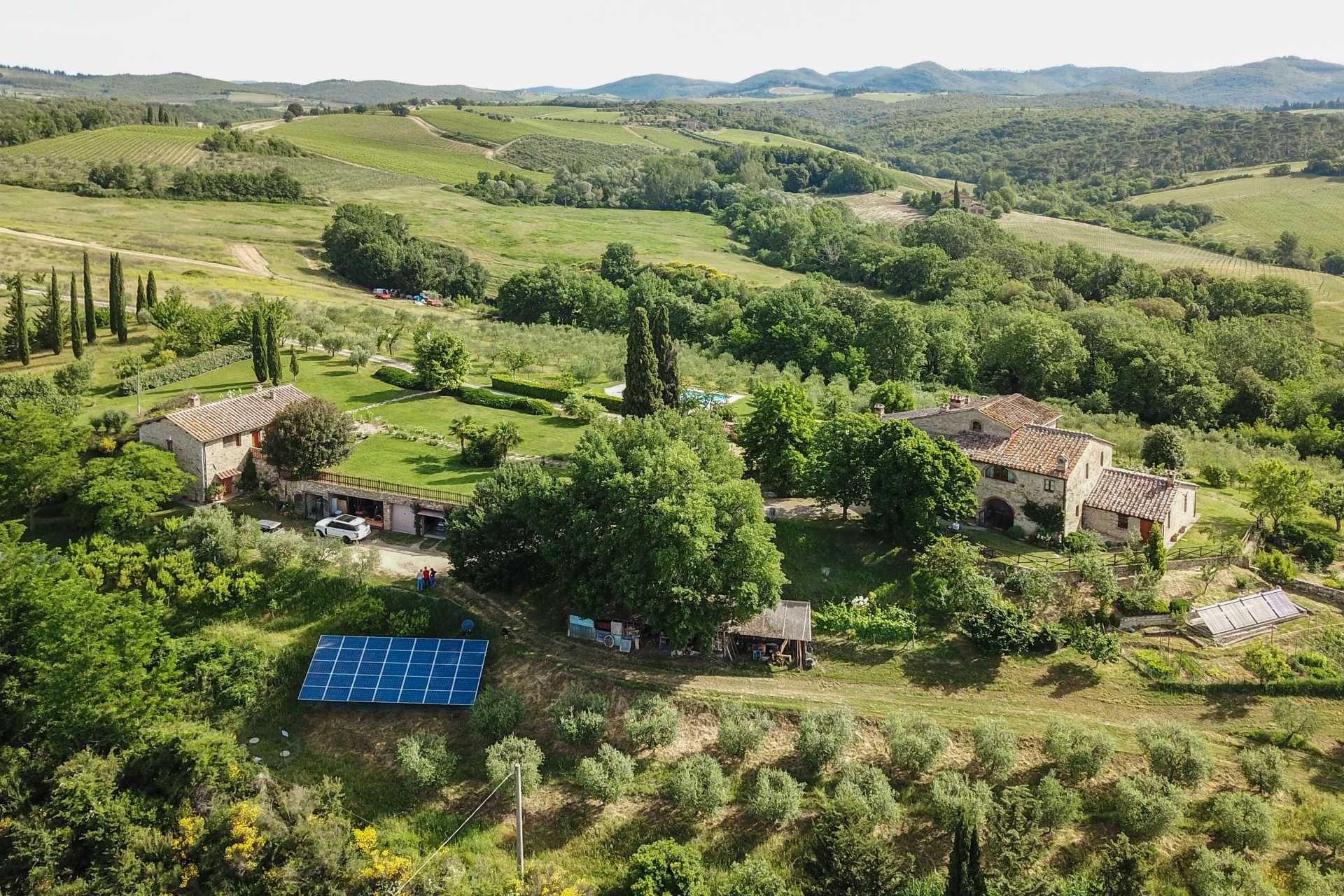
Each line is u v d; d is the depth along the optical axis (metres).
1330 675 56.28
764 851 48.88
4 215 187.50
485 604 65.00
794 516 73.69
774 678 59.09
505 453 84.00
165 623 62.97
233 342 117.25
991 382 137.75
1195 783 49.62
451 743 55.91
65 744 52.72
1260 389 122.19
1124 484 72.62
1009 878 44.34
